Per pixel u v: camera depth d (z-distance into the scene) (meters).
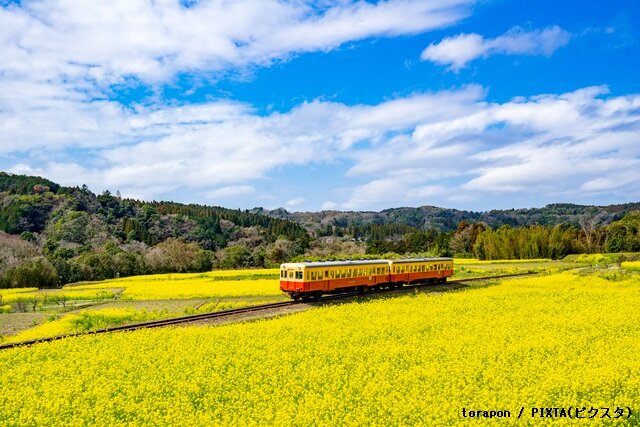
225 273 70.50
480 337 23.09
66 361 20.52
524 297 36.22
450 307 31.48
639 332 24.06
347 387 16.97
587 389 15.95
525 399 15.17
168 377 18.09
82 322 31.56
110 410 15.41
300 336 23.73
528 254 97.88
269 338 23.42
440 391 16.17
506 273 62.84
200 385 17.47
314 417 14.43
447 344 21.73
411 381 17.16
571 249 101.19
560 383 16.38
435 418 14.27
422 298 35.69
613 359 19.00
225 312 31.95
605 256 83.88
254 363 19.69
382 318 27.80
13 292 57.59
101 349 22.11
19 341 25.84
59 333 28.02
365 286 42.12
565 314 28.88
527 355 20.02
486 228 118.38
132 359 20.44
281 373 18.41
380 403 15.39
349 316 28.56
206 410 15.45
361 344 22.42
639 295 37.41
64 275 74.19
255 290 46.84
